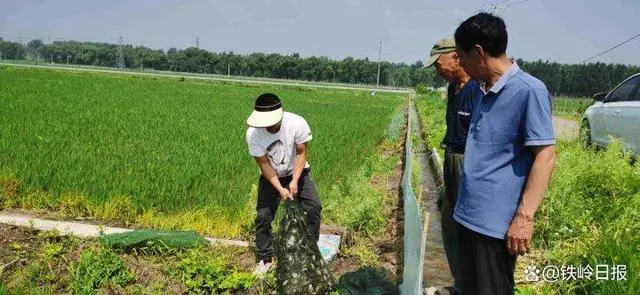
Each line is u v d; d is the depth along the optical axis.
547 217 5.87
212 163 9.19
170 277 5.01
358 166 10.97
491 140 3.17
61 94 24.34
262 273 5.06
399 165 12.44
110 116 15.96
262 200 5.16
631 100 9.41
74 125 13.11
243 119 17.62
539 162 2.96
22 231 5.84
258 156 4.83
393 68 135.75
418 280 3.37
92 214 6.68
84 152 9.30
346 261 5.73
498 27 3.00
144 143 11.07
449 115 5.26
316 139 13.93
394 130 17.50
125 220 6.54
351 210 6.80
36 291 4.60
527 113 2.98
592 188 6.73
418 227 3.78
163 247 5.41
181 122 15.66
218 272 4.93
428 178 10.64
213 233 6.23
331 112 26.12
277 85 64.50
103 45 165.50
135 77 61.06
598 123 10.58
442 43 5.00
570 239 5.59
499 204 3.17
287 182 5.16
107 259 4.95
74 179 7.31
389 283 4.84
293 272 4.42
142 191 7.10
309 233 4.55
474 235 3.30
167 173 8.11
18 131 11.13
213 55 133.50
